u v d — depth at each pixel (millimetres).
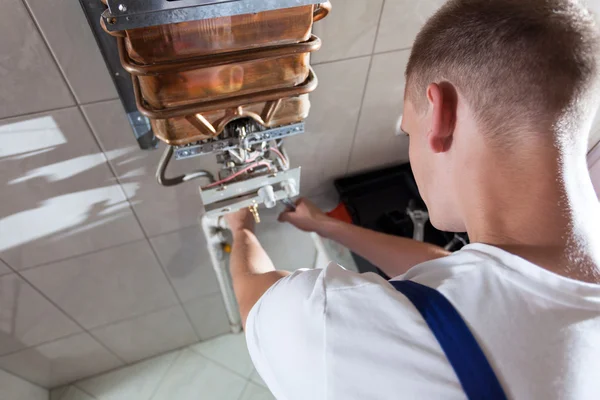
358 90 839
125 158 783
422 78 480
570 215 394
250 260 722
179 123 556
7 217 807
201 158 840
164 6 418
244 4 440
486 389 351
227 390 1626
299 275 482
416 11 733
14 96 621
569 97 382
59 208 835
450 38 433
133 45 454
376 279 438
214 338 1730
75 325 1266
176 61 480
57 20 562
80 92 652
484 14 411
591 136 819
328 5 508
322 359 407
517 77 386
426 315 385
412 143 543
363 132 946
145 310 1342
